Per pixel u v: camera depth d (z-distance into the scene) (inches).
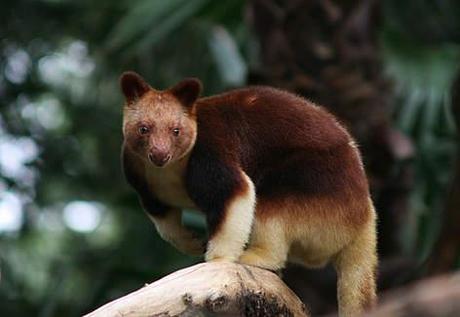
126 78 304.3
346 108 481.7
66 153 849.5
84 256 813.2
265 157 303.1
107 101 863.7
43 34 823.1
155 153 287.4
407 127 557.0
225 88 604.1
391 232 490.0
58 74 881.5
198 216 435.2
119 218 860.6
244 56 610.2
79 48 862.5
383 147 486.3
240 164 299.4
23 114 855.7
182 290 242.4
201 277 247.9
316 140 302.8
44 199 844.6
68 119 876.0
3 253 812.6
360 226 299.1
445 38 577.3
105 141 857.5
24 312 737.6
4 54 823.7
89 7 742.5
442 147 548.4
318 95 479.8
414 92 565.3
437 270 415.8
